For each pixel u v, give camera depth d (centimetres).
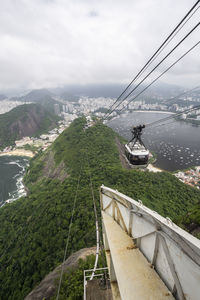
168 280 361
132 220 527
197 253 286
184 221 1847
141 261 435
